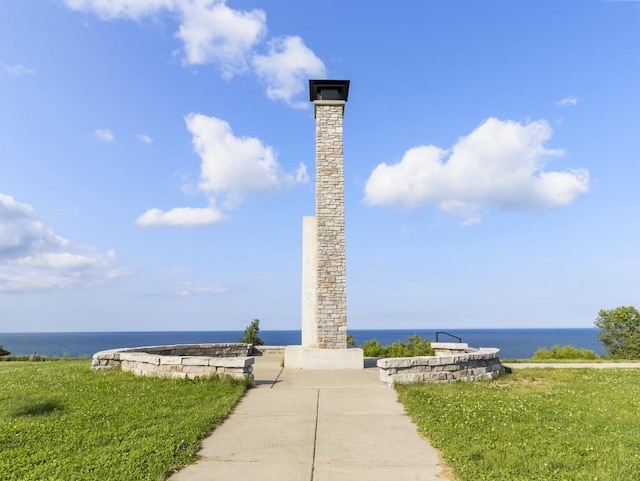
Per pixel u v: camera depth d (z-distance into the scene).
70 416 6.87
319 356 13.69
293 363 14.32
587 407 7.97
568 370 13.37
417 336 23.75
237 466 5.01
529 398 8.66
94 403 7.78
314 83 15.69
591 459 5.10
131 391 8.77
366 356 21.03
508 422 6.73
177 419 6.74
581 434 6.14
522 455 5.21
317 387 9.85
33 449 5.35
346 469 4.95
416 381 10.12
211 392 8.62
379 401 8.34
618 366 15.01
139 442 5.60
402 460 5.25
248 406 7.89
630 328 29.48
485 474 4.64
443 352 16.38
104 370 11.67
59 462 4.89
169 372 10.23
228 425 6.70
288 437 6.11
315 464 5.10
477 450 5.34
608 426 6.64
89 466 4.78
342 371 12.97
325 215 14.78
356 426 6.66
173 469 4.86
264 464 5.08
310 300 15.75
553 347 24.91
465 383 10.41
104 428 6.26
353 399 8.48
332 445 5.79
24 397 8.29
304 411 7.55
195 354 16.50
